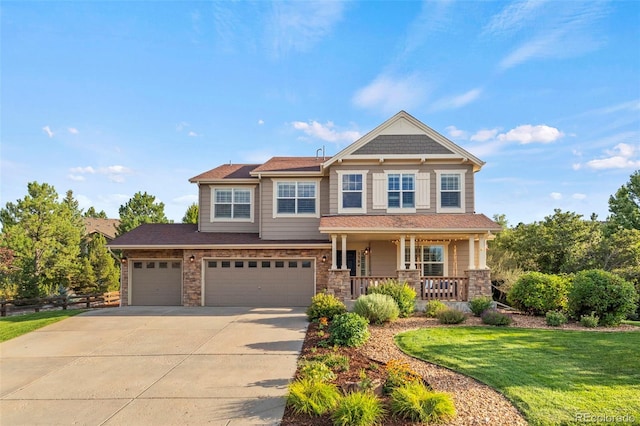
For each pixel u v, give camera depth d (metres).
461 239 17.53
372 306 11.74
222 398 6.52
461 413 5.62
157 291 17.84
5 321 14.35
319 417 5.61
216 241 17.66
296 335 10.94
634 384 6.65
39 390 7.15
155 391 6.93
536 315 13.36
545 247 21.59
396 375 6.39
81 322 13.56
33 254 23.23
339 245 18.45
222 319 13.73
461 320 12.05
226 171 20.22
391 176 17.53
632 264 19.38
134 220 29.42
